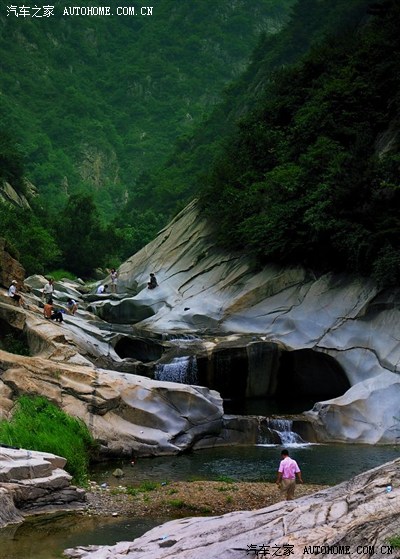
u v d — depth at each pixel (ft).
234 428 77.92
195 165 337.52
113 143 523.29
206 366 94.12
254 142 136.77
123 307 126.93
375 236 96.58
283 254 109.60
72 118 515.50
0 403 65.41
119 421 71.51
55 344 81.71
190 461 69.36
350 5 254.47
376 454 72.79
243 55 609.83
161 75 589.32
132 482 60.39
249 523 36.22
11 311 84.28
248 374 96.07
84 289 158.30
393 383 83.56
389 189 100.01
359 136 111.65
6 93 514.27
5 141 242.78
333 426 79.46
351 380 90.68
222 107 355.77
